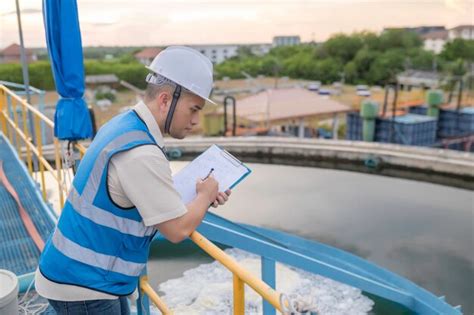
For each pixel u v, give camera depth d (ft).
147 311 6.80
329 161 43.29
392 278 17.33
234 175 5.03
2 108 19.44
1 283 6.48
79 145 10.59
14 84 24.75
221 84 165.07
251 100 96.32
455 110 85.76
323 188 36.11
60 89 10.45
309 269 10.35
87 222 4.42
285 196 33.81
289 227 27.81
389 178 39.91
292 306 3.76
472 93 99.91
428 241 25.86
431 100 86.48
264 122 85.97
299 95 101.45
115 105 123.65
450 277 21.62
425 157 39.65
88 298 4.57
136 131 4.32
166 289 14.67
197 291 14.53
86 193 4.39
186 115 4.51
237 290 4.48
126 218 4.42
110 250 4.50
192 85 4.36
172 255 16.79
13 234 12.04
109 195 4.30
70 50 10.24
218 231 6.68
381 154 41.37
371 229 27.40
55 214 13.07
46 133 35.01
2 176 16.01
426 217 29.84
